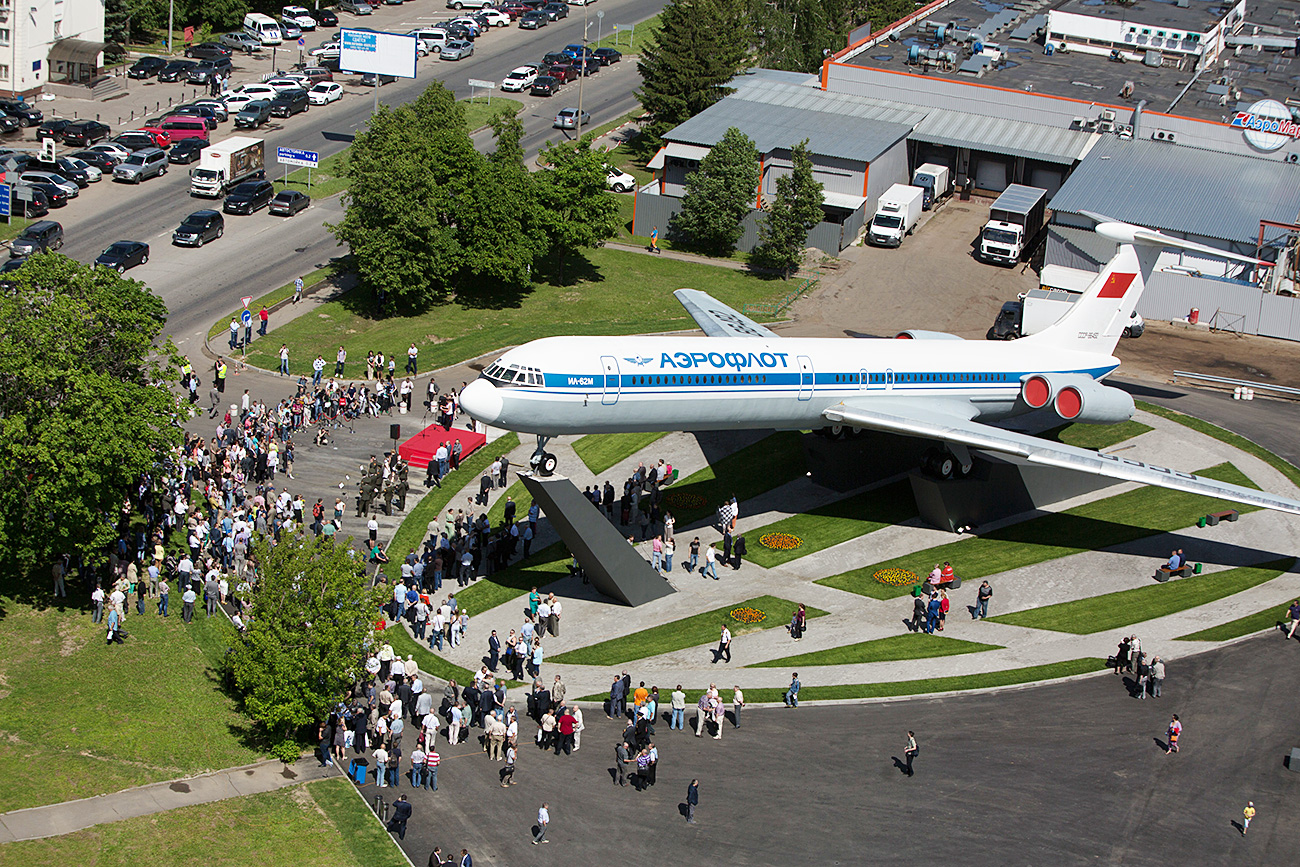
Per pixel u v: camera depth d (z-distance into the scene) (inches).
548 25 6545.3
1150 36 5221.5
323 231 4084.6
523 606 2351.1
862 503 2765.7
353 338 3454.7
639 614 2341.3
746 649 2224.4
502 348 3420.3
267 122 4923.7
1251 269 3836.1
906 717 2015.3
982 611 2332.7
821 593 2422.5
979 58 5078.7
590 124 5226.4
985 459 2664.9
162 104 4950.8
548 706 1978.3
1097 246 3880.4
